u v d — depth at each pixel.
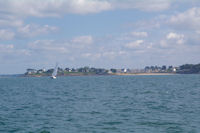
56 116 29.12
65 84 122.06
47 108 35.94
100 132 21.67
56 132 21.88
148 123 24.61
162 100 43.88
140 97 49.84
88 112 31.59
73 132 21.78
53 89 83.12
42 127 23.77
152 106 36.22
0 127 24.00
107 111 32.25
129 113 30.45
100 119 26.95
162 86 86.50
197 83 103.88
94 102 42.31
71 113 31.02
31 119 27.66
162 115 28.70
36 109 35.16
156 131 21.62
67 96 54.97
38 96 56.69
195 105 36.34
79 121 26.08
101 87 88.00
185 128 22.34
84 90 73.94
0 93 69.75
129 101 43.03
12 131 22.55
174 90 66.81
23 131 22.45
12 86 114.38
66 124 24.78
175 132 21.17
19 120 27.19
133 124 24.33
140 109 33.53
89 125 24.20
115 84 110.00
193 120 25.52
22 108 36.59
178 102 40.50
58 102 43.34
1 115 30.53
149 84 103.25
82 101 44.12
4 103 43.75
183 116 27.78
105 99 46.97
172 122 24.77
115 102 41.88
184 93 57.28
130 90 69.88
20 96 58.03
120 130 22.22
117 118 27.38
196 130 21.62
